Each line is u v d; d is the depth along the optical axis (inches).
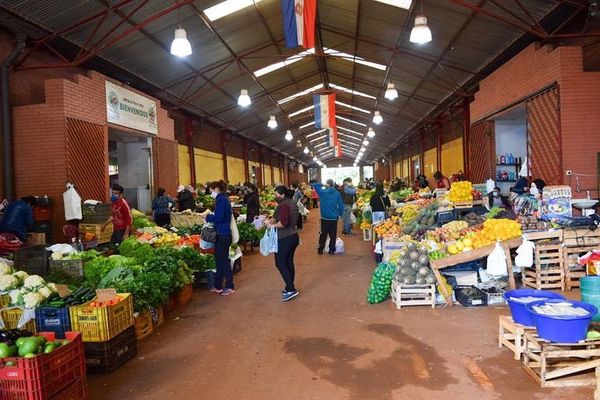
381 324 204.8
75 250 263.9
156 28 402.0
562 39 381.4
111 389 147.9
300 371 156.4
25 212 288.0
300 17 333.4
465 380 143.8
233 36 482.9
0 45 337.4
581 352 137.2
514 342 170.9
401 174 1430.9
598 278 166.9
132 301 182.5
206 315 232.7
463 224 275.3
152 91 547.8
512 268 255.1
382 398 134.2
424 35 312.8
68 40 368.8
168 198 469.4
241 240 448.5
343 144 1903.3
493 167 506.9
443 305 232.1
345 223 585.9
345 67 684.1
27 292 171.6
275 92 780.0
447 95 657.6
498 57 448.1
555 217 259.9
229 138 970.7
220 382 150.3
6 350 120.0
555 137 352.2
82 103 372.2
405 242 285.9
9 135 345.4
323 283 297.0
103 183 397.4
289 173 1900.8
